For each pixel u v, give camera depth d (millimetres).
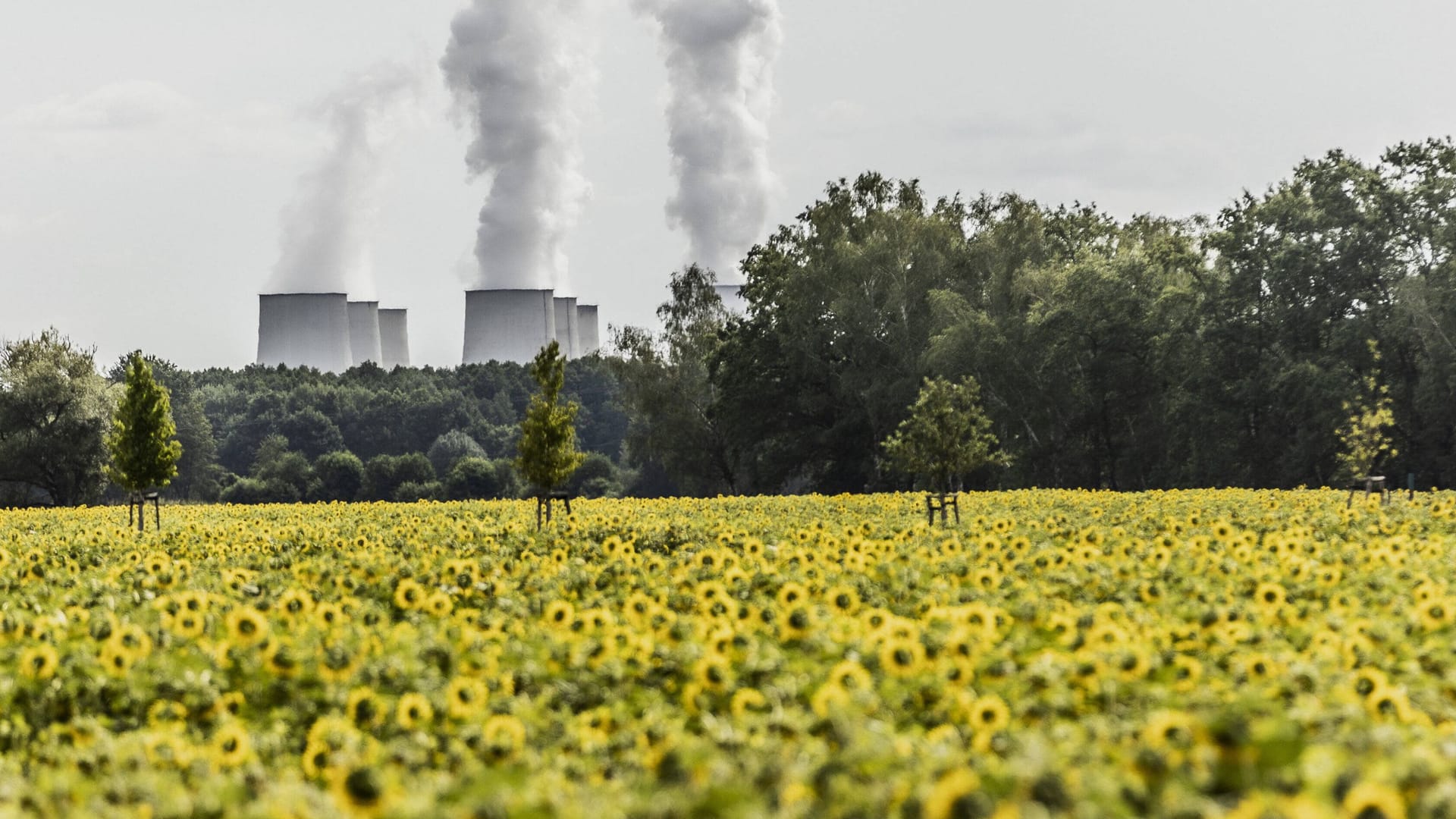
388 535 101938
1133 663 38031
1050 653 39781
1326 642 42656
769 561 68625
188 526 133625
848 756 28719
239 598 60906
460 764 33656
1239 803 24703
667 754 30797
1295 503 123438
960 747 31188
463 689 39656
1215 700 33438
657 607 50844
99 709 41688
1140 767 26688
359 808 29000
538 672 42219
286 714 40469
